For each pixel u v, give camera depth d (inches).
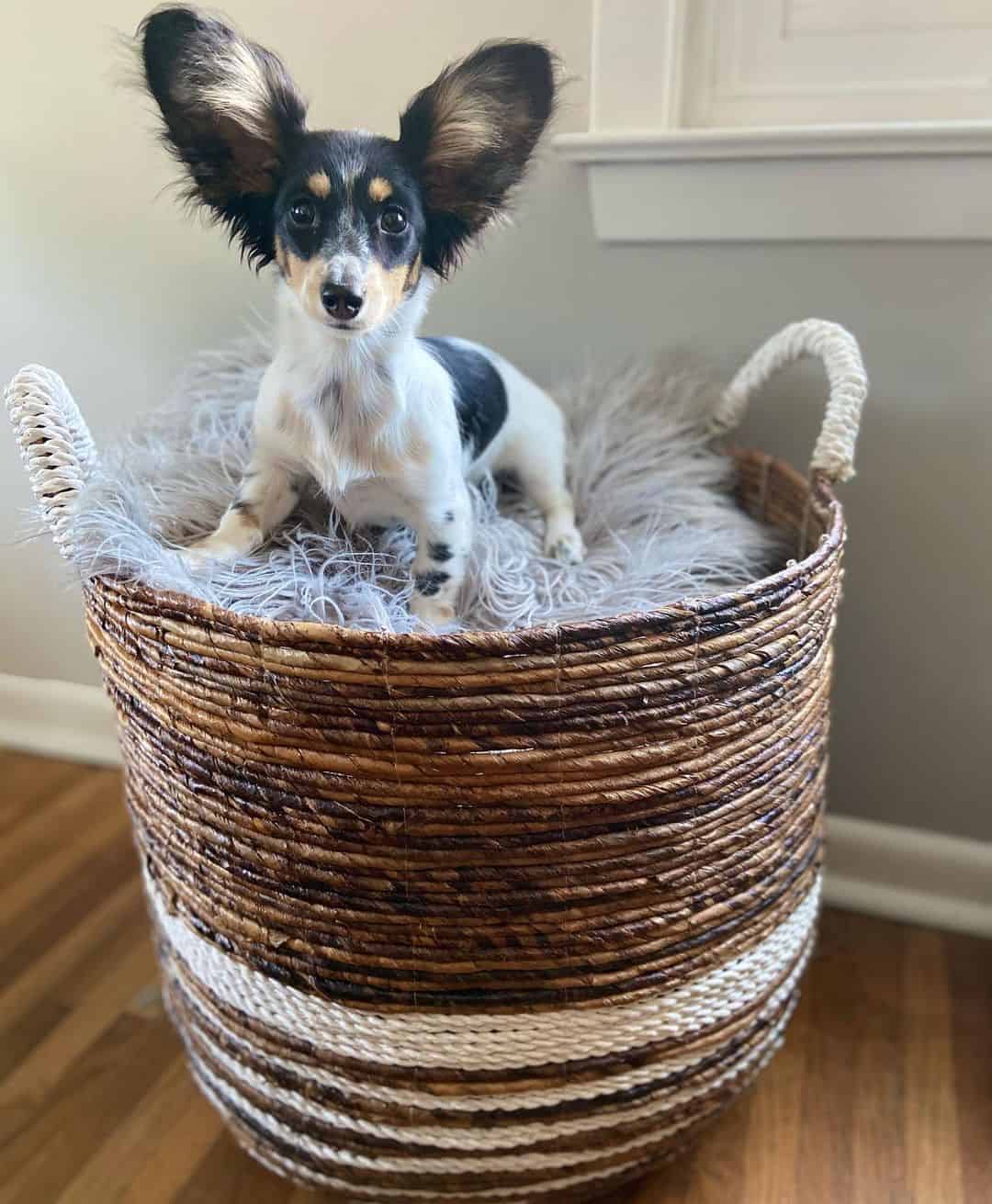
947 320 38.3
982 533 40.9
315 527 30.9
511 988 26.6
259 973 28.0
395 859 24.7
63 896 46.8
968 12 36.2
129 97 41.8
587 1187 31.2
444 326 43.4
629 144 36.7
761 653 25.2
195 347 45.6
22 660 55.5
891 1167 34.6
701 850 26.7
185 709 25.2
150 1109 36.8
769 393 41.4
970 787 44.6
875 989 42.0
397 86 39.4
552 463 35.6
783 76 38.4
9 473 50.7
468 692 22.4
